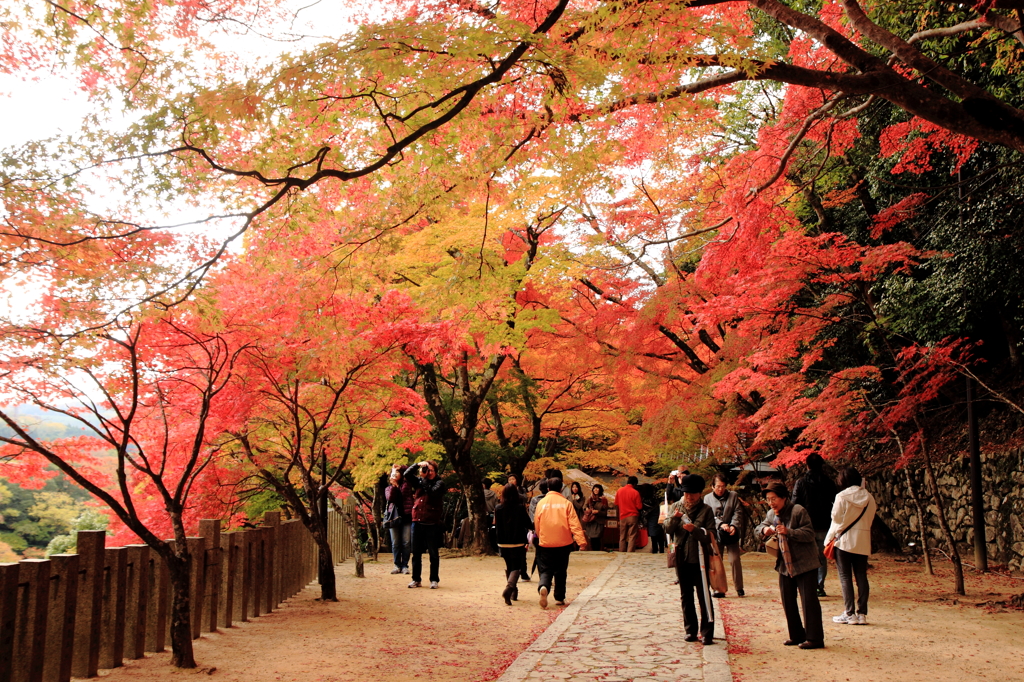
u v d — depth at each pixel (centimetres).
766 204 997
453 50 514
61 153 517
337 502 1548
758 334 1312
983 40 998
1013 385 1398
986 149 1180
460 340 1017
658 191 1438
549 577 941
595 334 1577
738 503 1050
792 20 616
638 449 1977
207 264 571
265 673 608
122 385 731
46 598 536
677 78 623
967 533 1356
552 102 609
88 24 550
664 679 574
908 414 1120
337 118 608
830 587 1093
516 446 2227
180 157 561
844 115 791
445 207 737
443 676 604
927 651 666
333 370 856
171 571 639
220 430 880
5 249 553
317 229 764
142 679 582
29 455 766
